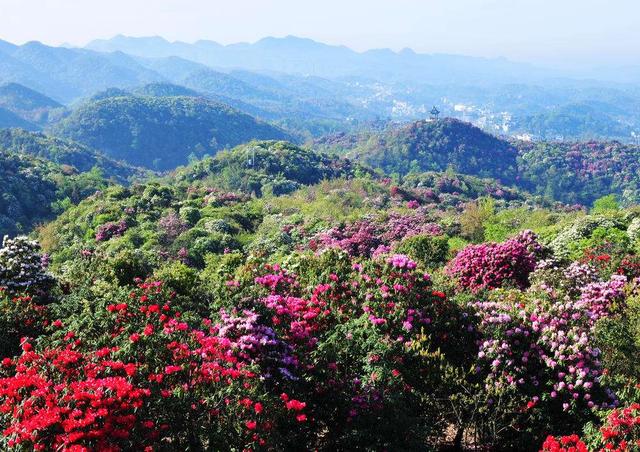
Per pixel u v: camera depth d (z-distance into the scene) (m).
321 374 6.29
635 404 5.55
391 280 8.22
